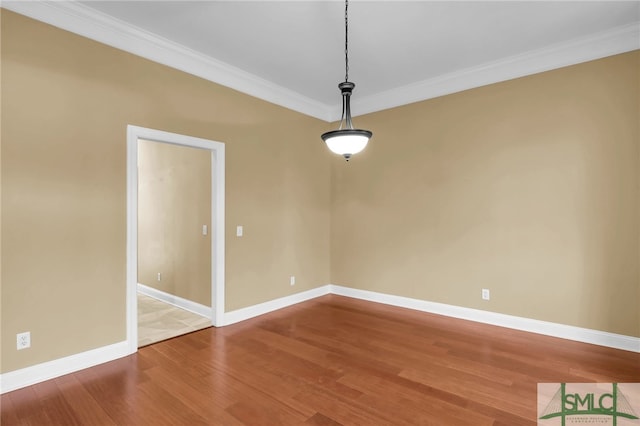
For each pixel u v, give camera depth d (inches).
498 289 143.3
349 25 112.8
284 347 122.4
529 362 109.0
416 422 78.9
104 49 109.9
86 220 105.7
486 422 78.5
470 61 140.9
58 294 100.1
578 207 125.3
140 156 202.5
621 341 117.6
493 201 144.3
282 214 173.2
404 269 172.2
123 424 78.3
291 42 124.5
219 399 88.4
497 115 142.9
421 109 165.2
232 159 149.4
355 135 86.7
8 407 84.6
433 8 102.9
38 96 96.8
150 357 113.7
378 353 117.0
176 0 99.0
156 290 191.5
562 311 129.0
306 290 187.5
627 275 116.7
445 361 110.3
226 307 146.7
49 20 98.6
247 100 155.8
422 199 165.3
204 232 159.9
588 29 115.8
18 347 93.0
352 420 79.7
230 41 124.1
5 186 91.4
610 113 119.2
